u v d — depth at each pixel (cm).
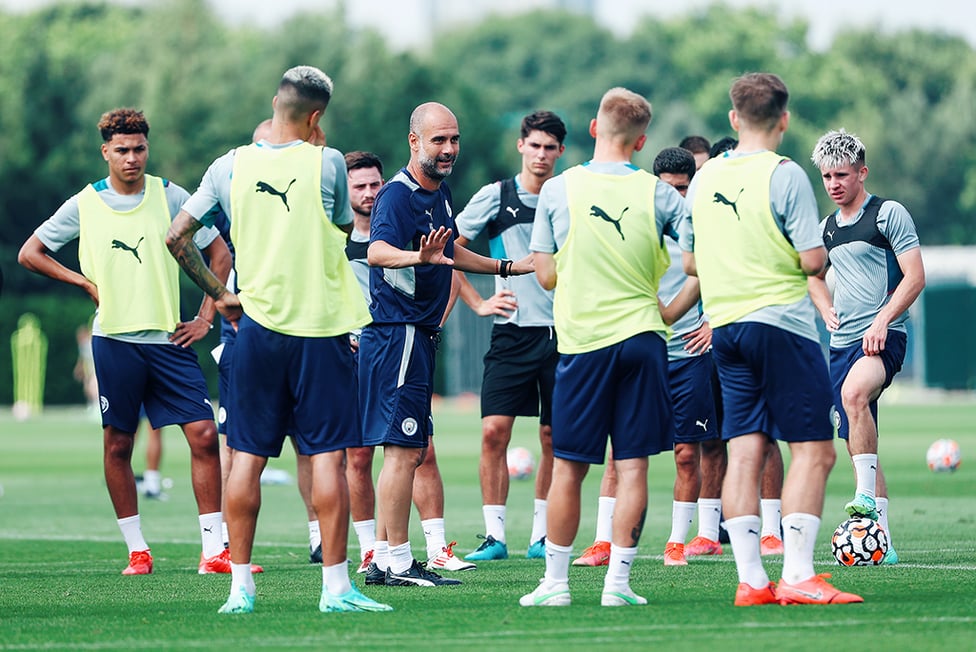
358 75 17562
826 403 2303
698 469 3111
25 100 16862
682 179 3212
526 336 3322
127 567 3192
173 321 3088
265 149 2333
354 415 2333
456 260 2811
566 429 2323
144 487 5497
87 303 15012
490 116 18225
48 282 16488
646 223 2312
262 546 3719
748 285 2302
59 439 9625
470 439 8850
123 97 17275
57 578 2998
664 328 2325
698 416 3114
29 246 3098
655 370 2305
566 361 2320
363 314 2339
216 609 2444
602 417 2314
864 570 2833
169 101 16950
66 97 17112
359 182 3200
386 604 2427
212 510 3089
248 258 2312
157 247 3092
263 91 17350
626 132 2353
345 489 2350
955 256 15850
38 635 2175
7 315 14850
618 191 2320
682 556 3078
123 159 3059
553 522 2362
